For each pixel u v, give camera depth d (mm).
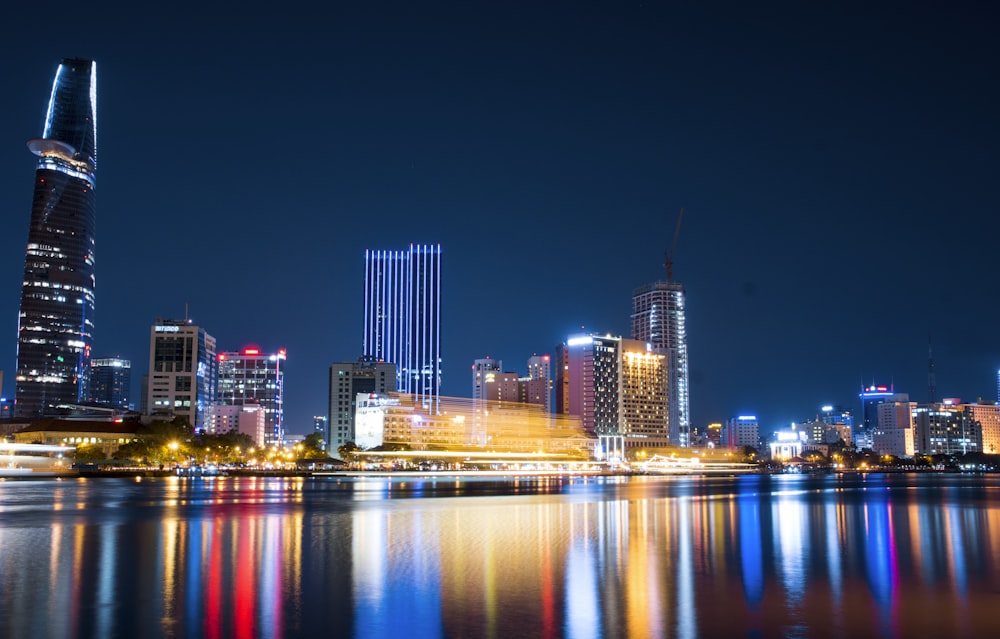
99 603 52156
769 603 53094
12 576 62031
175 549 77375
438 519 113625
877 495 197125
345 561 70125
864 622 48062
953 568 68250
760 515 125062
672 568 67500
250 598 53781
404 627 46406
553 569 66375
